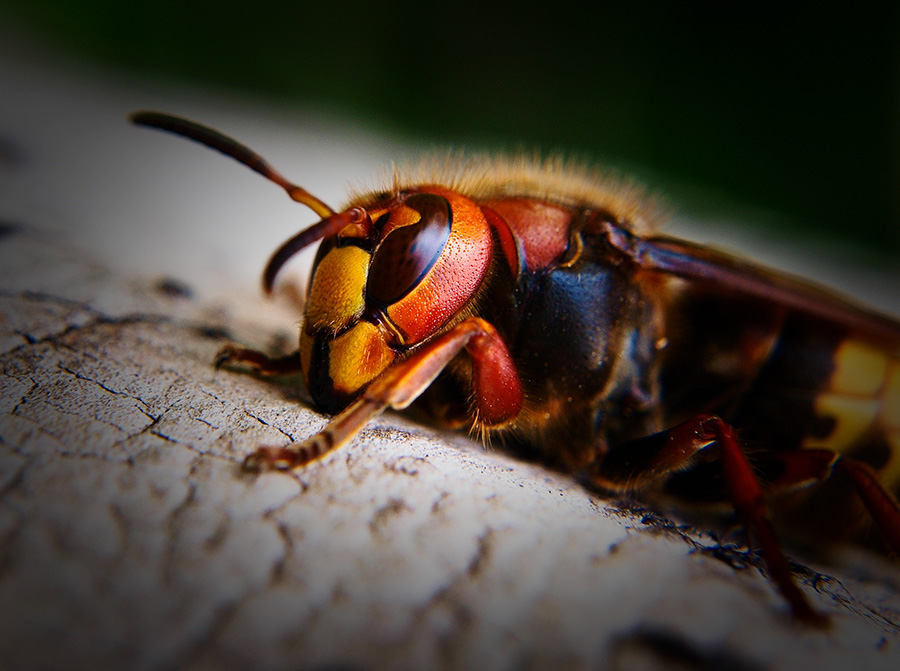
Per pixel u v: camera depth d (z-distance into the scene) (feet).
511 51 0.73
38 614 0.15
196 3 0.70
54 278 0.20
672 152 0.66
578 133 0.70
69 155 0.32
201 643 0.15
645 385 0.19
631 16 0.66
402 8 0.73
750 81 0.64
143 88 0.56
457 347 0.17
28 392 0.17
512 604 0.16
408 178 0.19
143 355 0.18
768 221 0.53
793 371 0.19
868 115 0.60
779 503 0.19
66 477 0.16
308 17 0.72
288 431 0.17
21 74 0.51
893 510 0.18
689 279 0.19
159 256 0.23
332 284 0.17
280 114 0.58
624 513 0.18
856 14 0.59
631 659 0.15
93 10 0.68
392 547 0.16
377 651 0.15
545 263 0.18
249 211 0.30
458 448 0.18
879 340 0.19
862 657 0.16
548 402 0.18
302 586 0.16
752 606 0.16
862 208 0.61
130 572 0.15
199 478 0.16
